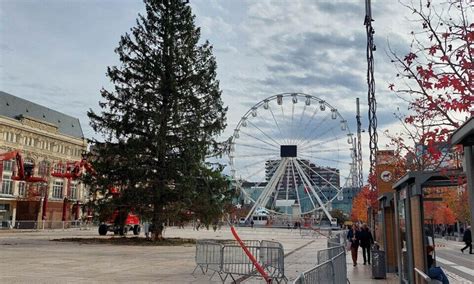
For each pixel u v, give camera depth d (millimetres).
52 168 96000
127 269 17219
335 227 78438
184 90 36094
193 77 36125
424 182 9555
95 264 18625
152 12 36781
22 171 59500
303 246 35750
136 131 34969
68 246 28594
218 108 37031
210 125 36125
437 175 9484
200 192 34250
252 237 50750
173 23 36344
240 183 74625
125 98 35281
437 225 78062
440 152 9484
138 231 48531
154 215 33906
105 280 14156
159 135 33844
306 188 77812
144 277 15117
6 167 85250
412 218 10359
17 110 96250
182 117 35656
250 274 13766
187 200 33281
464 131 5676
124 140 34688
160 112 34094
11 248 26188
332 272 9070
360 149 56062
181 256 23109
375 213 29234
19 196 82500
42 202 79188
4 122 86375
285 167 76875
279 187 86750
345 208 107625
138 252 25141
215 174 35844
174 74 35781
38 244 29906
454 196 21656
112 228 47844
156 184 33438
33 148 93625
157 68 35375
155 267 18062
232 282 14180
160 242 33031
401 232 13203
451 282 17375
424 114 25750
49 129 99438
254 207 77000
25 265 17656
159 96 35719
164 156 34531
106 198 34281
